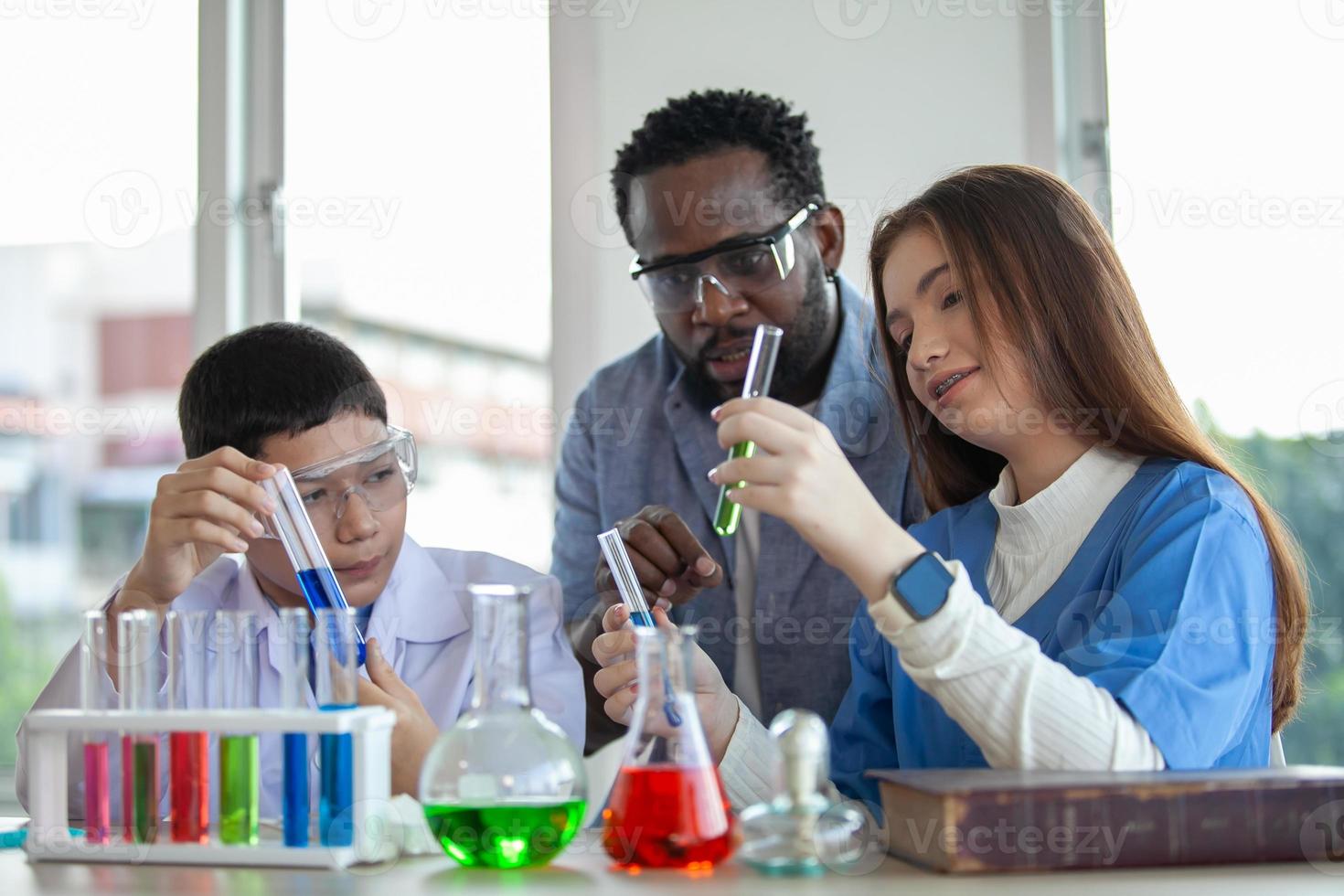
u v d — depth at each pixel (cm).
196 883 83
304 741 91
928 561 96
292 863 89
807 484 94
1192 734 100
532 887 79
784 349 176
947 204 131
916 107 215
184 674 99
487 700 88
